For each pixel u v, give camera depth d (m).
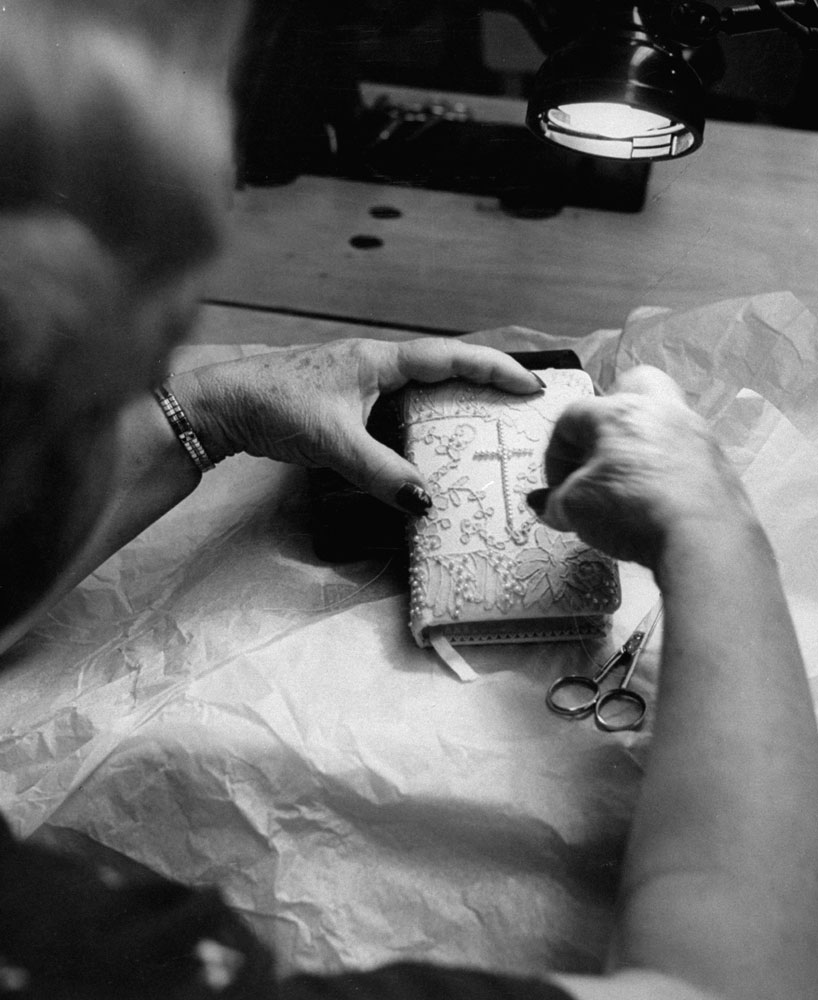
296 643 0.89
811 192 1.24
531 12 0.95
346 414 0.96
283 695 0.84
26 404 0.40
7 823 0.48
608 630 0.88
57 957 0.43
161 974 0.44
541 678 0.85
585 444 0.77
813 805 0.56
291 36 1.01
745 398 1.05
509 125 1.22
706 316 1.12
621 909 0.57
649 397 0.76
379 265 1.20
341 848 0.76
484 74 1.19
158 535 1.07
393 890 0.74
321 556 1.00
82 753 0.82
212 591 0.98
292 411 0.96
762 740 0.58
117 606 1.00
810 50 0.83
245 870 0.76
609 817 0.74
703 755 0.58
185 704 0.83
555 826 0.74
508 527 0.88
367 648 0.88
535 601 0.85
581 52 0.80
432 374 0.98
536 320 1.16
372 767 0.78
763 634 0.62
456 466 0.93
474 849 0.75
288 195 1.16
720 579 0.64
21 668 0.94
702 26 0.81
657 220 1.27
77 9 0.36
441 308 1.15
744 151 1.24
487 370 0.97
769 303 1.12
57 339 0.39
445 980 0.48
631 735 0.79
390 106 1.18
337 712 0.82
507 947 0.70
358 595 0.95
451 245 1.24
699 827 0.56
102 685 0.90
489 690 0.84
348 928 0.72
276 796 0.78
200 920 0.49
